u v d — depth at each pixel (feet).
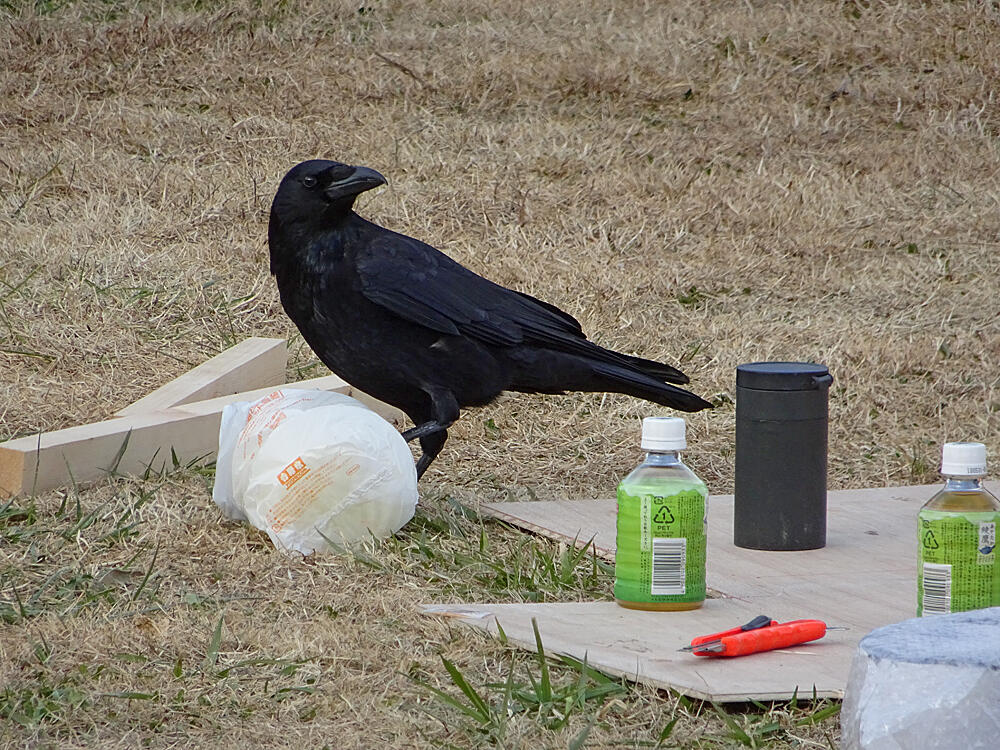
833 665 15.85
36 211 43.24
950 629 13.00
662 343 36.86
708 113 52.60
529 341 24.99
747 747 14.26
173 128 49.83
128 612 17.93
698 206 46.44
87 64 53.67
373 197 45.70
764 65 55.31
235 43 55.52
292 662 16.21
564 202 46.24
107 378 30.81
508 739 14.23
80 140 48.73
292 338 35.40
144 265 38.70
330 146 49.26
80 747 14.05
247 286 38.29
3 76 52.49
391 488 21.07
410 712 14.98
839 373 34.45
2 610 17.85
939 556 16.40
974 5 58.75
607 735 14.48
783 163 49.90
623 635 17.11
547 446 30.14
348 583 19.48
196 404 26.81
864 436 31.17
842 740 12.93
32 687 15.35
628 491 18.39
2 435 26.68
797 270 42.68
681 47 56.24
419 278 23.99
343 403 22.47
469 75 53.98
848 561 21.38
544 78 53.98
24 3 57.16
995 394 33.65
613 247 43.60
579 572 20.63
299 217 23.56
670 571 18.26
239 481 21.34
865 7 59.00
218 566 20.06
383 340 24.07
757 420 21.95
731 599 19.07
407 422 30.96
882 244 44.93
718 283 41.39
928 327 38.29
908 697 12.10
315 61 54.65
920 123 52.54
